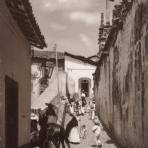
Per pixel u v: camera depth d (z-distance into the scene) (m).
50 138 12.55
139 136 13.34
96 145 20.39
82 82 56.81
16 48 12.50
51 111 12.83
